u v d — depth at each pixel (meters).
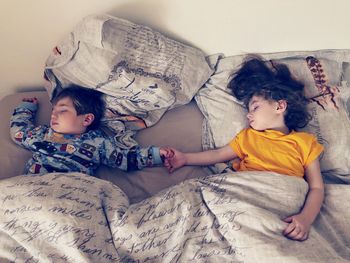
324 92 1.33
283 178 1.08
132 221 0.99
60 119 1.22
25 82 1.46
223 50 1.45
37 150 1.21
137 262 0.96
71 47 1.26
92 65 1.25
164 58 1.33
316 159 1.18
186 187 1.08
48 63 1.31
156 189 1.19
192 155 1.25
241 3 1.33
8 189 0.99
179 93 1.36
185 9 1.33
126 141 1.26
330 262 0.94
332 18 1.38
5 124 1.30
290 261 0.93
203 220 1.02
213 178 1.10
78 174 1.07
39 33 1.33
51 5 1.26
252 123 1.25
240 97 1.32
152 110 1.34
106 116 1.31
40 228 0.95
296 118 1.26
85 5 1.29
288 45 1.45
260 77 1.29
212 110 1.35
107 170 1.24
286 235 0.99
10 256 0.94
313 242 0.98
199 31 1.39
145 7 1.32
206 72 1.40
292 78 1.33
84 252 0.93
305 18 1.38
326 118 1.28
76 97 1.24
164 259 0.97
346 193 1.13
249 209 1.00
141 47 1.30
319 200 1.10
